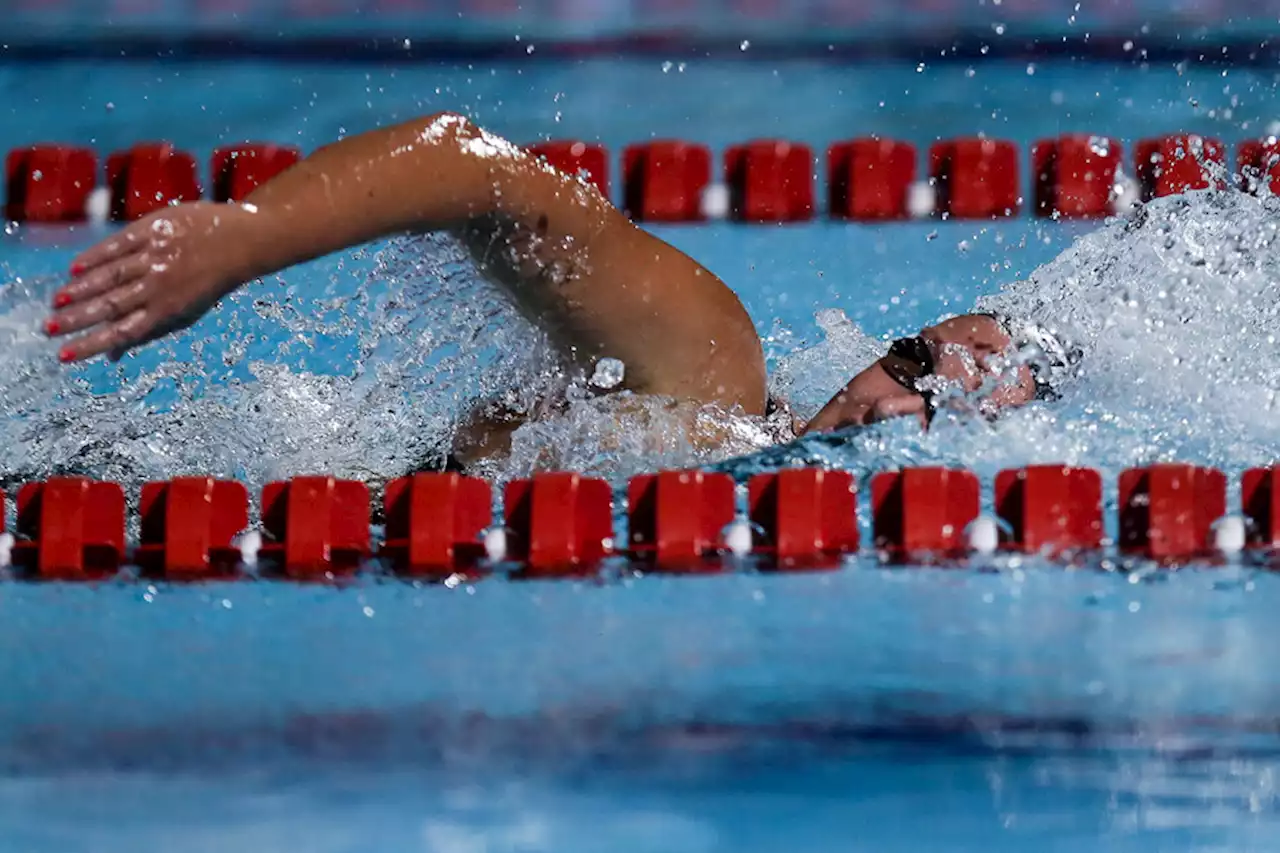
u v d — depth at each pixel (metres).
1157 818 6.14
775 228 15.11
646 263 8.92
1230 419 9.69
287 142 16.42
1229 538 8.95
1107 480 9.22
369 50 18.59
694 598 8.34
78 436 9.99
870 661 7.47
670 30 19.22
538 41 18.84
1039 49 18.52
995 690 7.14
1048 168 15.10
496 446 9.49
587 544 8.99
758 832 5.99
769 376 11.30
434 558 8.95
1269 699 7.00
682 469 9.20
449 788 6.30
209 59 18.42
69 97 17.39
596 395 9.30
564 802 6.21
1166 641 7.68
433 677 7.33
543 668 7.43
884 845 5.94
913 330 12.80
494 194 8.30
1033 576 8.59
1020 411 9.62
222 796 6.25
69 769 6.48
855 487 9.02
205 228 7.64
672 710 6.98
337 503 9.04
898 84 17.86
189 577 8.81
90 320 7.52
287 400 10.31
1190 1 19.44
